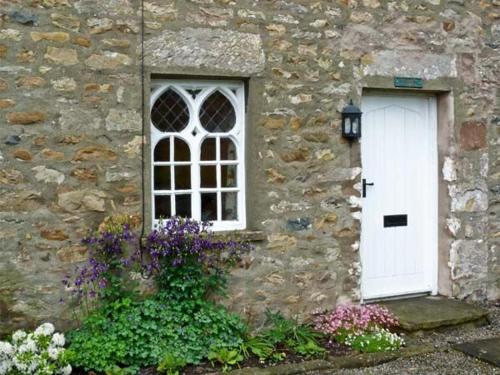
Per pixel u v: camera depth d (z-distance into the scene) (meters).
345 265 5.63
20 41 4.58
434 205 6.26
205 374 4.44
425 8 5.95
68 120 4.70
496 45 6.32
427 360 4.79
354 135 5.57
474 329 5.54
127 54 4.85
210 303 5.03
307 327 5.29
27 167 4.61
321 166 5.52
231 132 5.35
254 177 5.27
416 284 6.25
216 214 5.32
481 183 6.27
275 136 5.33
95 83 4.77
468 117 6.18
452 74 6.09
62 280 4.69
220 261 5.14
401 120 6.12
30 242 4.62
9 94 4.56
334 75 5.55
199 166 5.26
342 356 4.80
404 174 6.15
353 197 5.65
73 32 4.71
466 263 6.20
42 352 4.11
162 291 4.89
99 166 4.79
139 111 4.90
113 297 4.78
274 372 4.47
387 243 6.09
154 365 4.54
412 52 5.89
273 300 5.34
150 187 4.96
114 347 4.44
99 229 4.79
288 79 5.38
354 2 5.62
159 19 4.94
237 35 5.18
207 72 5.08
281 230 5.37
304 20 5.43
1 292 4.56
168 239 4.86
